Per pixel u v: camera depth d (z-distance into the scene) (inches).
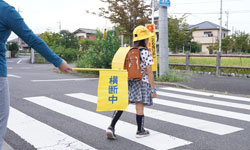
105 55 460.1
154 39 374.6
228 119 182.7
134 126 162.4
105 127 159.5
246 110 212.1
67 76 458.3
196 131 154.3
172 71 433.7
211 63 521.3
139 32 131.6
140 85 131.5
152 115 191.2
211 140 138.9
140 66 131.3
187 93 294.2
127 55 130.8
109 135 135.3
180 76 393.4
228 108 218.2
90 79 409.4
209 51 1748.3
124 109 125.1
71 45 1150.3
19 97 249.1
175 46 1107.3
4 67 74.5
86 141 134.9
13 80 377.1
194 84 353.4
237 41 1438.2
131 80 132.5
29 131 149.2
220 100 254.8
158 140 137.7
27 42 74.9
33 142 131.8
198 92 302.7
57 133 146.6
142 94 132.4
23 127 156.3
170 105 226.5
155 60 379.2
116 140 137.3
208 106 224.7
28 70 627.8
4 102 75.2
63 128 156.0
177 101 245.1
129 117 184.1
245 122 175.5
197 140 138.6
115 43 470.9
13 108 204.4
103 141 135.5
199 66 512.1
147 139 139.2
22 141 133.0
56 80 388.5
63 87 317.7
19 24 72.6
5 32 72.7
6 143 130.0
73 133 147.3
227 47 1467.8
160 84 365.1
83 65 505.0
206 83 362.6
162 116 188.5
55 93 274.1
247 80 398.3
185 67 541.6
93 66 468.4
